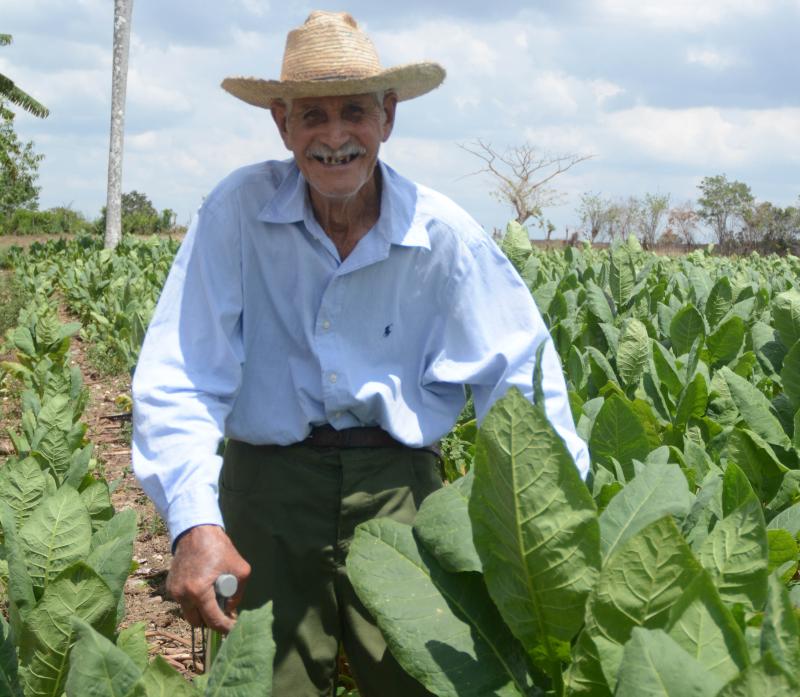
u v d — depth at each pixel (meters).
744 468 2.98
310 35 2.33
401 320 2.51
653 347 3.90
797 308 4.00
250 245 2.43
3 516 2.16
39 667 1.87
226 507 2.59
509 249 5.61
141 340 7.93
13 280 18.95
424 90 2.60
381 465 2.49
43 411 3.31
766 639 1.39
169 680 1.58
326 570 2.49
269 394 2.48
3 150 35.09
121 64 26.08
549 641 1.71
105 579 1.98
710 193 46.78
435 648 1.78
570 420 2.46
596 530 1.60
